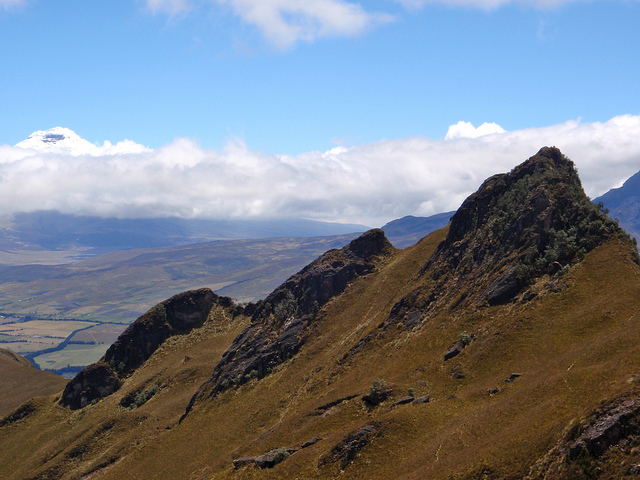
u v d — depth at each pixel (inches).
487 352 3909.9
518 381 3376.0
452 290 5315.0
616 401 2224.4
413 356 4566.9
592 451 2132.1
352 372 5103.3
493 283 4714.6
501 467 2422.5
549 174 5378.9
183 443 5777.6
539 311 4020.7
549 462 2269.9
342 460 3326.8
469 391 3582.7
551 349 3572.8
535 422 2608.3
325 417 4156.0
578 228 4694.9
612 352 3038.9
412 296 5708.7
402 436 3292.3
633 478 1955.0
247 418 5610.2
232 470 3978.8
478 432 2910.9
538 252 4694.9
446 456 2832.2
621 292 3806.6
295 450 3885.3
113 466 6102.4
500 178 6146.7
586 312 3754.9
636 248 4343.0
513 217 5251.0
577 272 4237.2
